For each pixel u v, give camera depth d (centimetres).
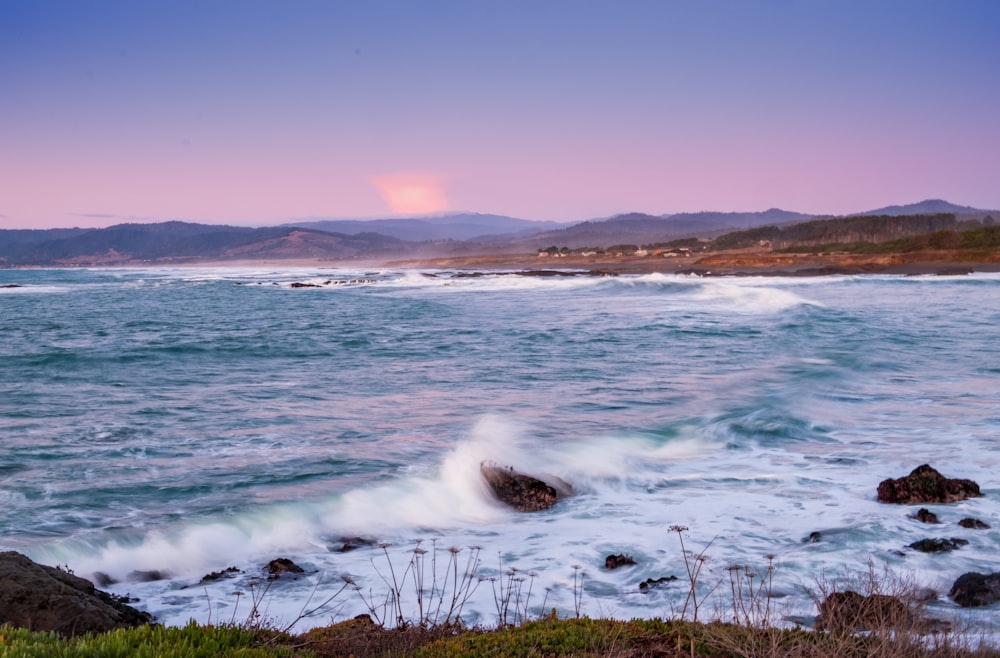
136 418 1661
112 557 902
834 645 568
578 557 916
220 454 1359
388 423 1623
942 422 1622
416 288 8419
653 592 796
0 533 962
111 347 3011
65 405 1806
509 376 2267
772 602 752
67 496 1116
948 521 1011
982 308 4500
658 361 2545
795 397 1895
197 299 6900
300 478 1216
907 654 564
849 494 1152
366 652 597
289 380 2209
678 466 1333
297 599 791
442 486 1185
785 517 1053
